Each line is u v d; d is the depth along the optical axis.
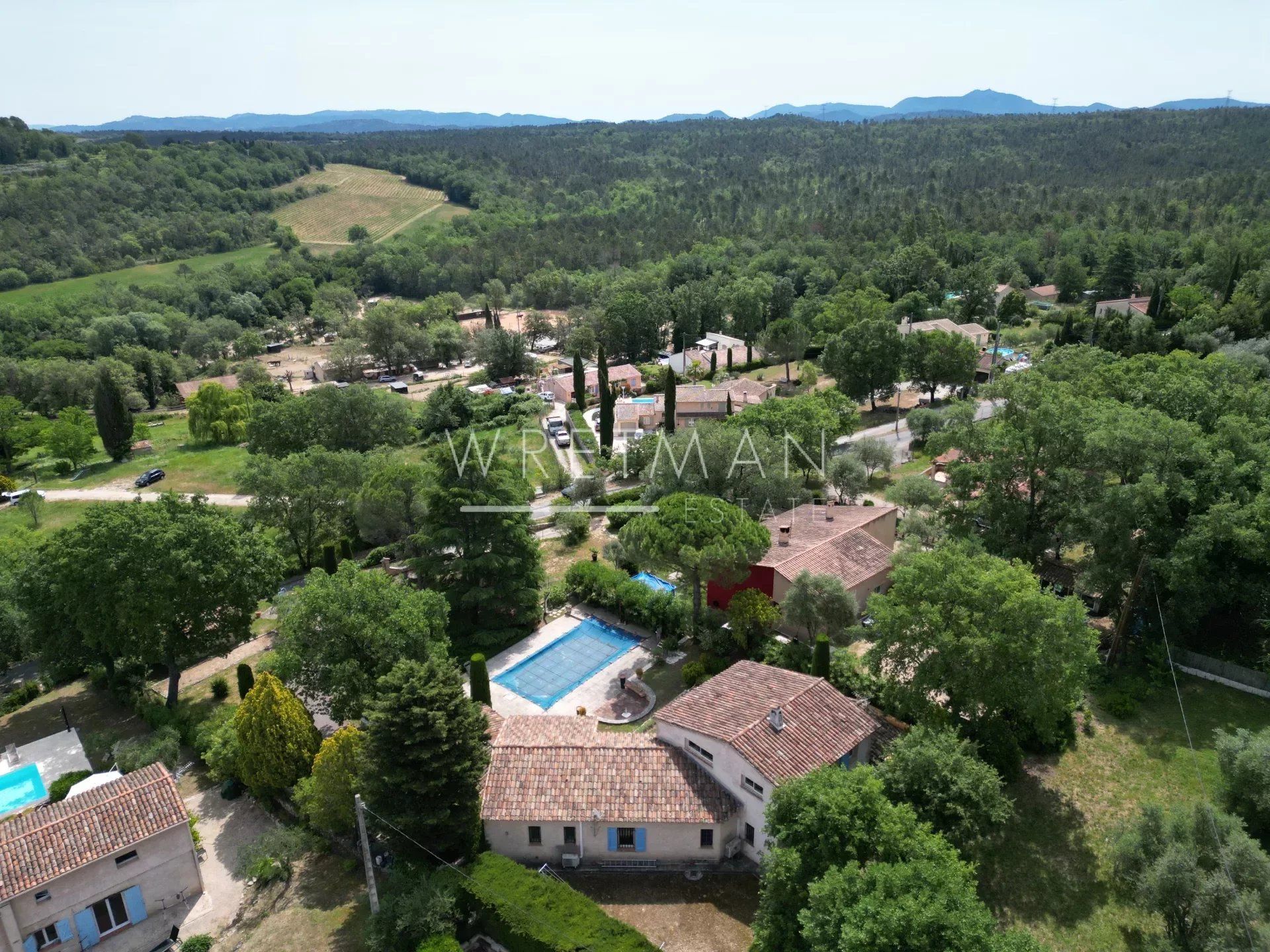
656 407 111.75
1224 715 40.72
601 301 194.00
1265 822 30.92
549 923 28.58
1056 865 32.25
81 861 30.55
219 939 31.02
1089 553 54.69
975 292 154.00
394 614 41.97
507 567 52.94
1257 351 89.50
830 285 181.62
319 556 71.94
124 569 44.47
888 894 23.52
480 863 31.47
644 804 32.66
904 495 65.44
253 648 55.97
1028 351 124.00
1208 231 184.50
